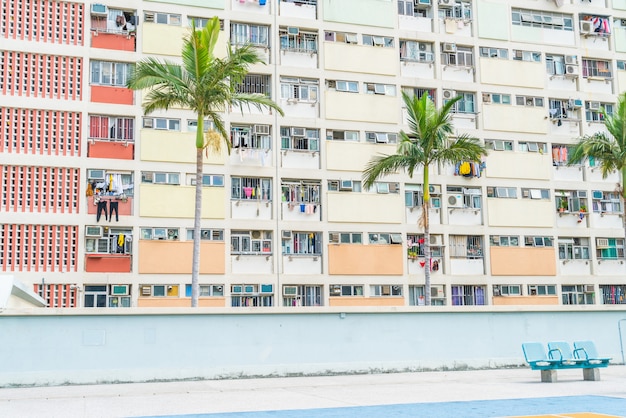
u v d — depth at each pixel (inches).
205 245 1460.4
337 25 1616.6
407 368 925.8
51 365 802.8
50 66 1416.1
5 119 1376.7
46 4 1427.2
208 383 809.5
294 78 1574.8
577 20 1818.4
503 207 1683.1
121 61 1454.2
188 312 855.1
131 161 1438.2
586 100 1796.3
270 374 869.8
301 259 1523.1
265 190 1529.3
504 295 1649.9
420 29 1689.2
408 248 1616.6
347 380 832.3
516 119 1726.1
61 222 1378.0
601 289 1754.4
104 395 703.1
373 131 1606.8
